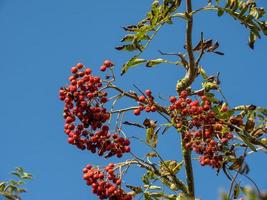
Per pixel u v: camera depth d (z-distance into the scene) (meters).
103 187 1.12
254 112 1.12
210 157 1.07
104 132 1.12
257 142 1.06
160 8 1.13
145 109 1.11
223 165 1.06
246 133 1.07
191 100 1.10
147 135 1.13
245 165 0.99
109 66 1.13
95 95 1.12
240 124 1.08
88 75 1.12
